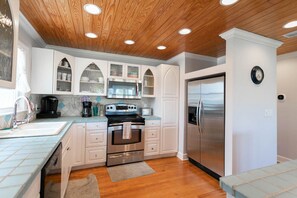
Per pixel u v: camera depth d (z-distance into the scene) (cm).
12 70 111
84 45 297
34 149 115
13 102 193
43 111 275
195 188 225
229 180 73
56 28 224
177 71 350
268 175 78
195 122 298
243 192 63
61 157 158
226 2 159
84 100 328
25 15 188
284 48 285
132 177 253
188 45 287
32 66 236
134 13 182
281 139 322
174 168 288
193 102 305
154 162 314
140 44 287
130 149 305
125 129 297
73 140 260
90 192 210
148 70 359
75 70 296
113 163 292
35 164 90
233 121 221
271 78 252
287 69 315
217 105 247
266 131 246
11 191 64
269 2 158
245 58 230
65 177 192
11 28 109
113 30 229
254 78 233
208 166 264
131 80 333
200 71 285
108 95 315
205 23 204
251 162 233
